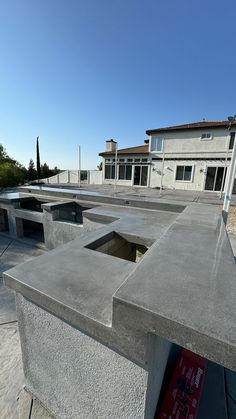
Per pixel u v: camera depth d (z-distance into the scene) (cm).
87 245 207
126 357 107
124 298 97
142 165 2008
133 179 2075
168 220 336
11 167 2111
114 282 139
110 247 264
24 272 151
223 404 169
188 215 304
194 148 1748
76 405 140
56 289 130
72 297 123
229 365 76
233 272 127
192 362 177
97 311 112
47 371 150
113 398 120
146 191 1691
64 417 151
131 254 333
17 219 595
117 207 455
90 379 127
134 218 349
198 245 174
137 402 112
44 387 157
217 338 76
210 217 291
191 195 1482
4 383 184
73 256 179
